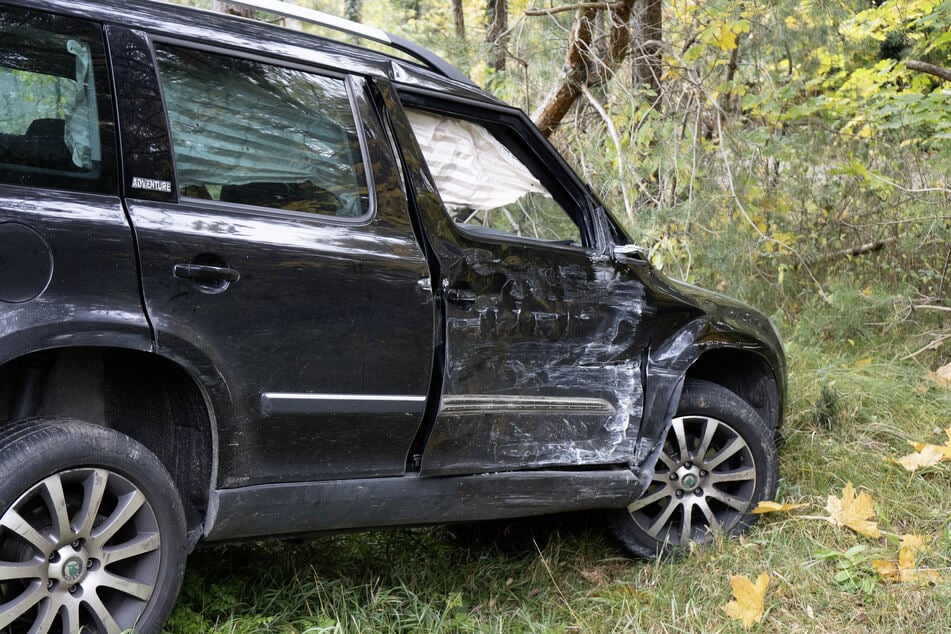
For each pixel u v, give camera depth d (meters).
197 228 2.51
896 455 4.79
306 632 2.73
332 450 2.82
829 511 3.85
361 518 2.92
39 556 2.29
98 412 2.68
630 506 3.70
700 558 3.61
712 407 3.78
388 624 3.00
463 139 3.35
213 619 2.93
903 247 6.98
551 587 3.46
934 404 5.57
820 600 3.32
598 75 6.34
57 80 2.38
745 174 6.33
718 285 6.67
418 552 3.58
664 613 3.23
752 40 6.27
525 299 3.22
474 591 3.39
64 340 2.26
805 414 5.18
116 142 2.44
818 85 7.20
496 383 3.16
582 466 3.46
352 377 2.80
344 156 2.89
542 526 4.03
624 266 3.52
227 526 2.65
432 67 3.37
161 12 2.63
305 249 2.70
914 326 6.77
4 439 2.29
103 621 2.41
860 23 6.92
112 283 2.34
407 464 3.05
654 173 6.23
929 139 6.97
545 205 3.75
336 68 2.96
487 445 3.16
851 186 7.31
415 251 2.95
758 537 3.80
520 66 6.54
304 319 2.68
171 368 2.57
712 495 3.82
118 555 2.44
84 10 2.46
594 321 3.42
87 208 2.34
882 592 3.35
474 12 10.50
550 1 6.58
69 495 2.44
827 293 7.01
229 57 2.72
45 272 2.24
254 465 2.68
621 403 3.53
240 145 2.68
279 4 2.90
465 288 3.06
